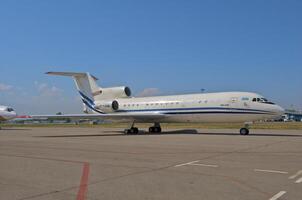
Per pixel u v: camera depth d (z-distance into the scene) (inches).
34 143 806.5
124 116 1201.4
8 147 703.1
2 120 1983.3
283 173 370.9
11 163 467.2
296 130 1481.3
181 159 489.4
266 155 530.3
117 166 431.5
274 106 1049.5
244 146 678.5
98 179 349.4
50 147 697.0
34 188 310.8
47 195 284.5
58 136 1109.1
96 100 1451.8
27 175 374.9
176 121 1248.2
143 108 1311.5
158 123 1342.3
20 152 605.9
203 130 1534.2
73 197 277.3
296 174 364.5
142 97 1359.5
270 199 261.7
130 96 1445.6
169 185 316.2
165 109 1248.8
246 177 349.1
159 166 427.2
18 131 1589.6
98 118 1234.0
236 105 1086.4
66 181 340.8
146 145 721.0
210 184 317.7
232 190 293.0
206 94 1179.9
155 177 355.3
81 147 690.2
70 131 1562.5
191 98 1197.7
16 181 342.6
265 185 311.0
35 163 466.0
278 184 314.8
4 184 328.8
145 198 271.1
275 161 462.9
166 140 864.9
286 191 287.3
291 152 569.3
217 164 438.6
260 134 1133.1
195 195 277.6
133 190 298.8
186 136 1041.5
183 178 347.6
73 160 492.1
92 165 442.9
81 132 1435.8
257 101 1061.1
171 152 580.4
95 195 283.0
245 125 1115.9
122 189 303.3
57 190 302.5
